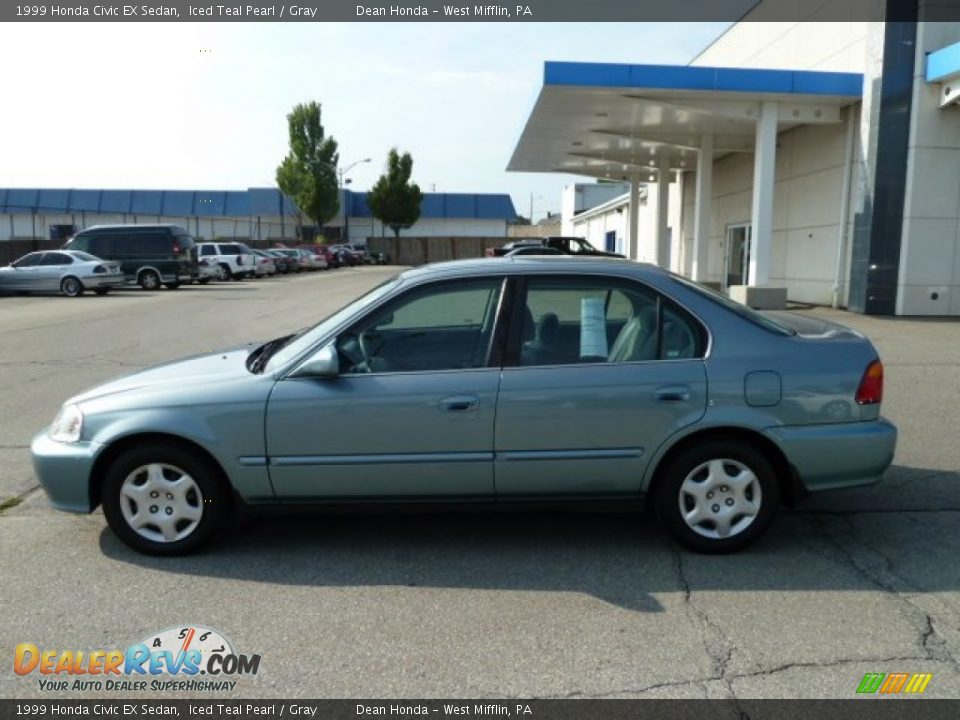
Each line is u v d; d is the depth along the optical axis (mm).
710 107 16766
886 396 7812
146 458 3998
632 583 3736
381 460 3895
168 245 25516
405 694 2855
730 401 3877
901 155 14992
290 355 4109
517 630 3299
